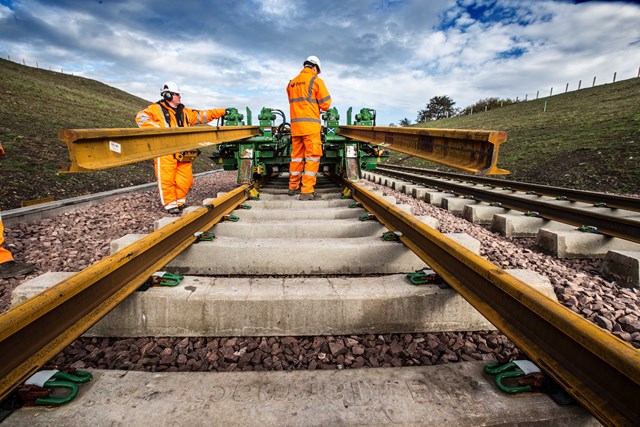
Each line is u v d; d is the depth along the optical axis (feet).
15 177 23.50
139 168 37.91
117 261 5.87
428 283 7.09
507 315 4.93
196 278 7.29
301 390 4.47
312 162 16.22
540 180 31.09
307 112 15.75
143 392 4.41
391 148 11.89
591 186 26.84
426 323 6.68
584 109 70.49
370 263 9.03
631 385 3.22
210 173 44.06
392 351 6.13
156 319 6.53
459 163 7.47
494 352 6.12
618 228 12.02
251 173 19.54
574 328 3.71
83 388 4.43
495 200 19.33
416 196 24.20
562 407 4.11
